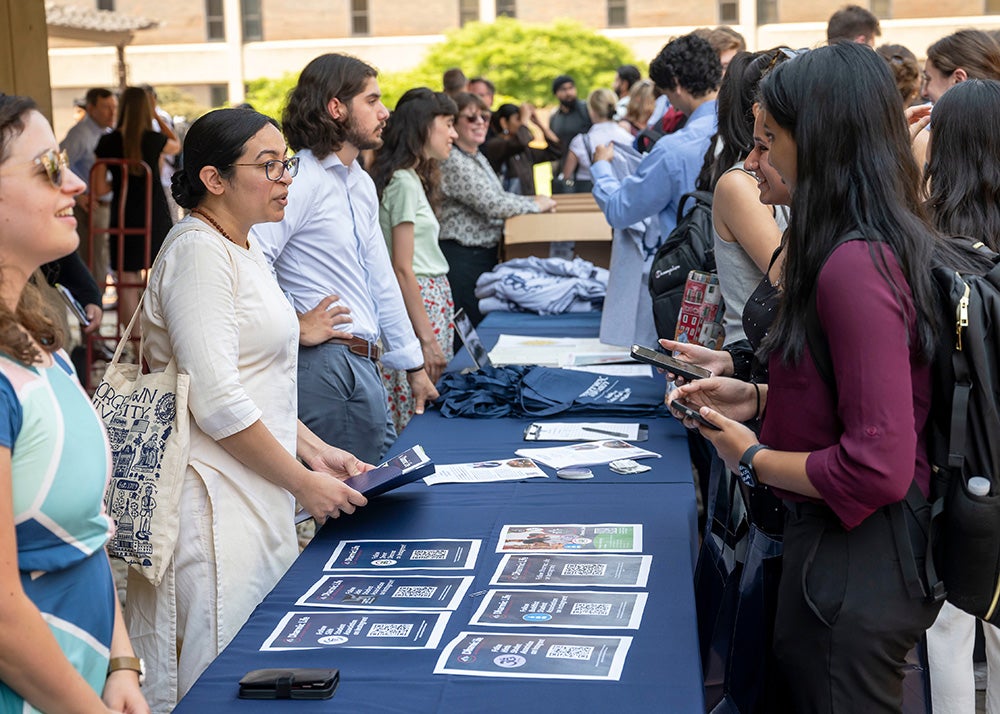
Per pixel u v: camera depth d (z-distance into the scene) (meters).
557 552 2.22
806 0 29.25
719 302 2.90
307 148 3.20
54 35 14.98
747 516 2.19
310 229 3.21
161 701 2.30
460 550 2.26
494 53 28.61
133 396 2.31
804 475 1.73
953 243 1.89
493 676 1.69
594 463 2.86
